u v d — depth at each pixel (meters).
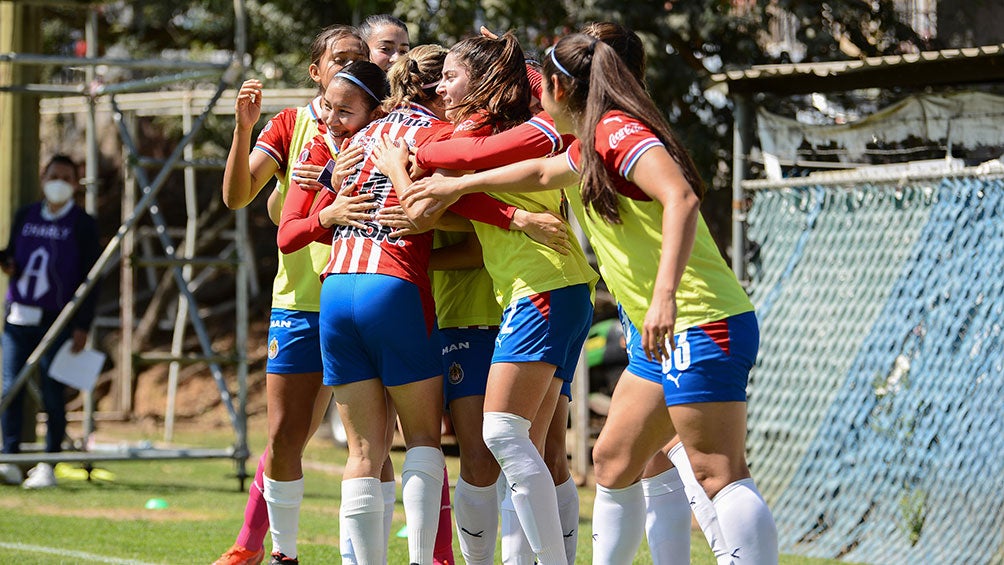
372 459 16.55
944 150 27.83
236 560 19.78
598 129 14.17
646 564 22.78
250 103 18.97
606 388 45.16
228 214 67.25
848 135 27.89
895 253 26.58
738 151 29.47
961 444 25.06
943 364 25.58
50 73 57.81
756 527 14.08
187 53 62.09
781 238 28.81
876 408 26.69
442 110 17.52
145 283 71.31
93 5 38.50
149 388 61.88
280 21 55.38
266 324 66.62
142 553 23.22
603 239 14.87
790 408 28.31
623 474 15.66
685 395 14.19
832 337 27.62
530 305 15.86
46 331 35.19
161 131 68.69
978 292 25.02
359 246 16.45
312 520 28.44
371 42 20.02
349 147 17.02
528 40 47.47
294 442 18.98
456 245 17.77
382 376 16.41
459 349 17.83
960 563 24.83
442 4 46.38
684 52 48.34
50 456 33.75
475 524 17.53
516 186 15.33
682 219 13.31
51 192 35.25
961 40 44.62
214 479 38.16
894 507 26.16
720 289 14.34
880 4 46.28
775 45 49.41
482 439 17.59
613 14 45.34
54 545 24.08
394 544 24.59
